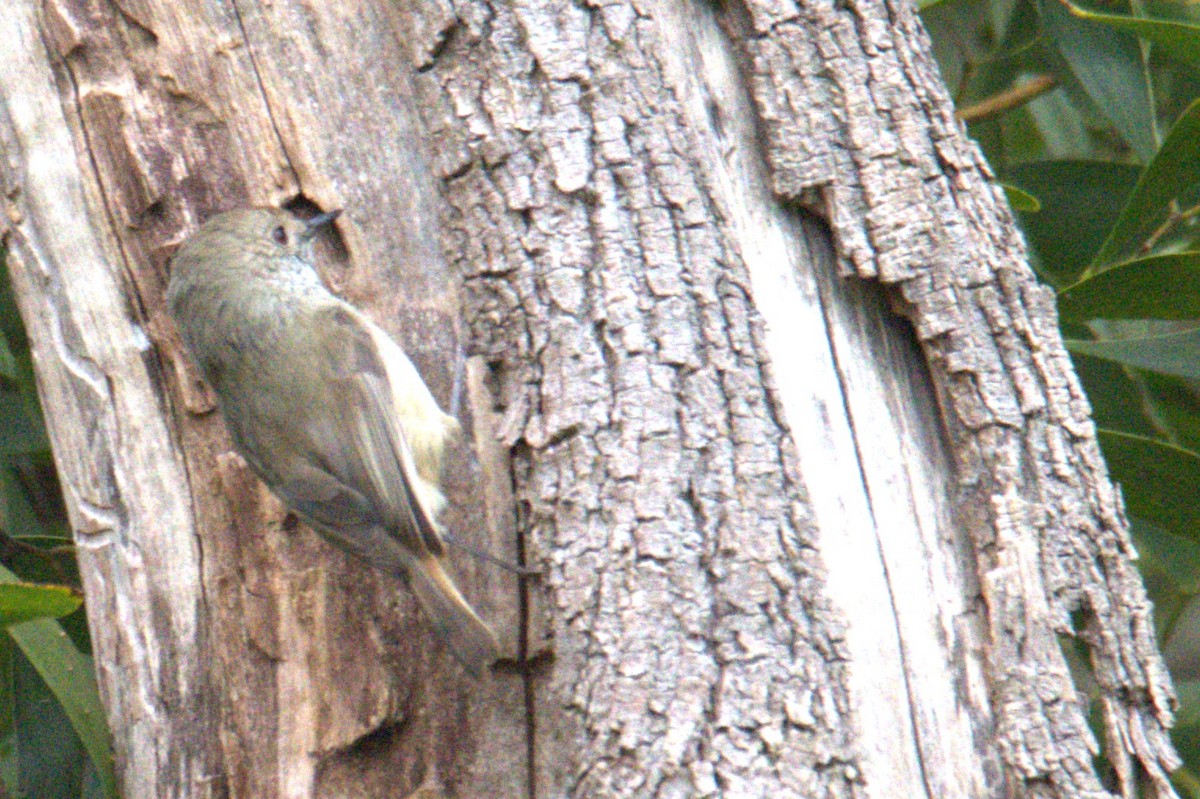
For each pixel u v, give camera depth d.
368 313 7.98
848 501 7.41
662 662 6.69
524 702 7.44
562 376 7.21
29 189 8.33
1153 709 7.49
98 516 8.24
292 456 7.67
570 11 7.68
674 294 7.25
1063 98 12.62
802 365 7.55
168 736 8.02
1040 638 7.18
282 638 7.79
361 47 8.12
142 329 8.22
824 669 6.76
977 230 7.72
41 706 10.02
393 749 7.61
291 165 8.06
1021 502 7.38
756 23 7.82
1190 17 11.33
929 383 7.72
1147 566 11.91
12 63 8.30
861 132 7.68
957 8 12.80
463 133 7.67
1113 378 10.54
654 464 6.97
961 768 7.14
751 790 6.48
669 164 7.46
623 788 6.57
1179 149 9.11
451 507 7.57
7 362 10.16
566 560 6.98
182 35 8.12
